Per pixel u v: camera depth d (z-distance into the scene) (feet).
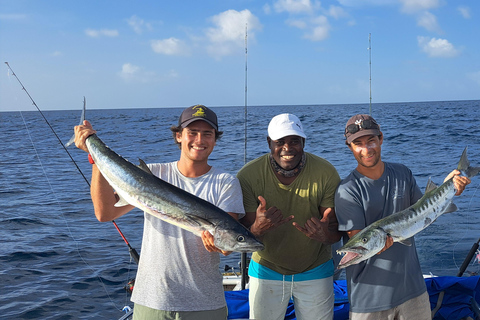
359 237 11.04
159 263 10.46
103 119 293.84
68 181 59.16
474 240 28.04
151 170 11.30
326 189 12.60
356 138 11.64
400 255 11.76
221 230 10.09
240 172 13.19
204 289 10.48
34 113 538.88
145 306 10.44
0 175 65.21
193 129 10.69
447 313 14.42
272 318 13.50
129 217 38.06
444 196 11.90
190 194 10.41
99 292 24.38
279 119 12.25
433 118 175.63
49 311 22.26
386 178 12.09
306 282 13.17
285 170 12.48
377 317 11.75
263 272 13.33
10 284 25.38
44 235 34.12
